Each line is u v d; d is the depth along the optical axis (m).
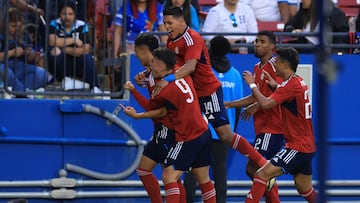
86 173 27.61
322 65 9.25
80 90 27.61
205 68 24.73
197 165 24.47
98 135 27.75
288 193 28.91
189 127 23.59
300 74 28.83
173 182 23.67
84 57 27.45
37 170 27.47
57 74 27.52
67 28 27.44
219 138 25.75
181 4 29.02
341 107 29.00
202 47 24.41
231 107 26.08
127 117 27.88
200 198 28.25
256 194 24.38
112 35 27.86
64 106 27.38
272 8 33.41
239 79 27.70
